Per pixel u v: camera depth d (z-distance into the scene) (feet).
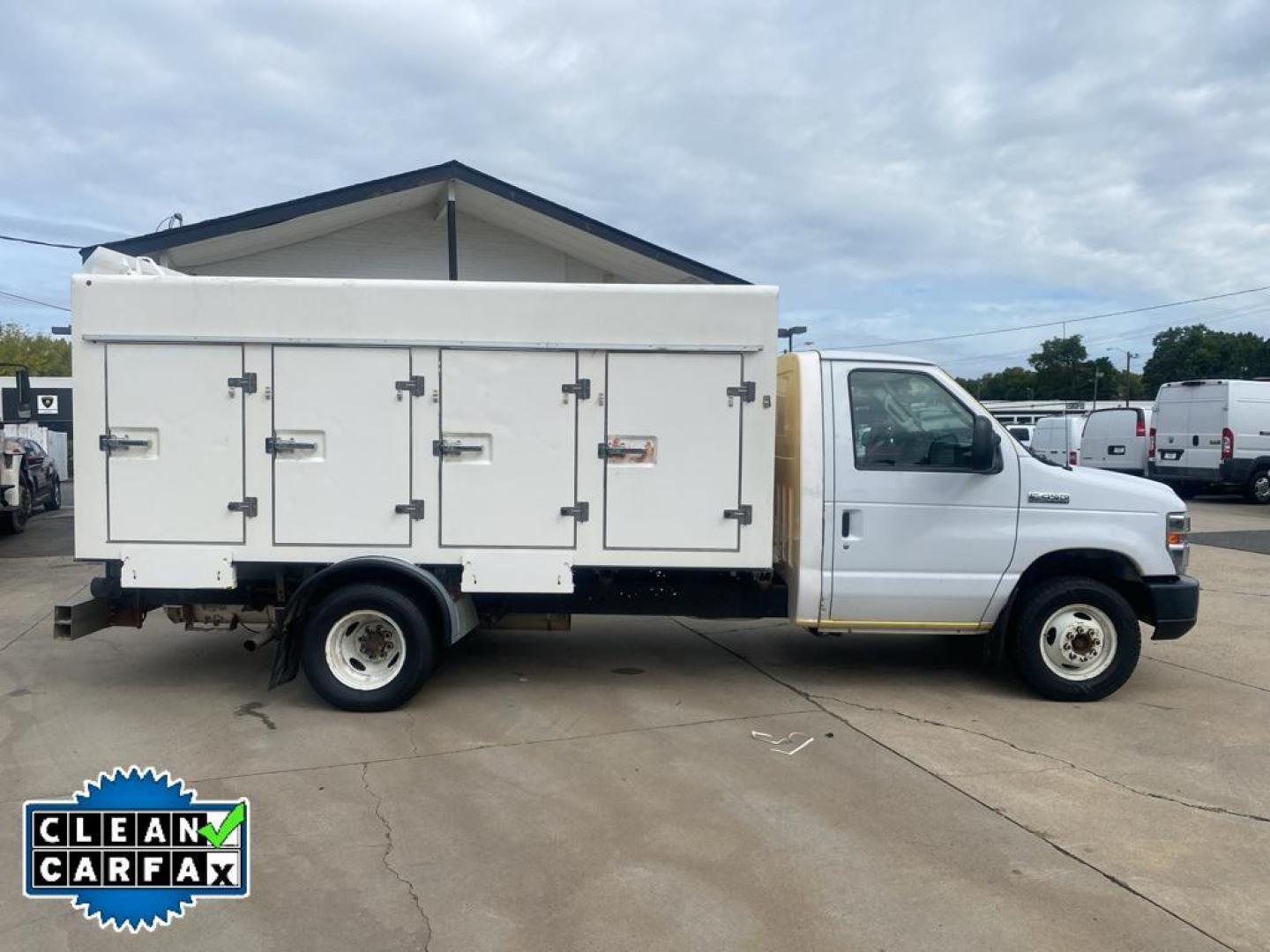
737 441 19.72
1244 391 62.18
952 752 17.58
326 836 13.87
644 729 18.75
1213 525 52.70
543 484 19.66
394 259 42.09
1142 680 22.76
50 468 61.41
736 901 12.09
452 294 19.33
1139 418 68.39
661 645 25.93
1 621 28.66
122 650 24.94
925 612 20.57
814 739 18.25
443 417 19.49
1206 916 11.82
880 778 16.24
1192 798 15.56
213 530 19.56
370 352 19.38
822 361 20.47
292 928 11.43
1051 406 139.33
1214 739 18.47
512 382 19.51
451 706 20.15
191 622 20.61
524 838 13.84
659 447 19.67
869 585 20.31
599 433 19.61
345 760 16.90
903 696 21.17
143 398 19.35
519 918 11.67
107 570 20.34
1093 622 20.63
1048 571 21.22
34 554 43.75
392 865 13.01
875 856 13.35
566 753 17.37
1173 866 13.16
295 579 20.43
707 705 20.36
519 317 19.42
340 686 19.48
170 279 19.20
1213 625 28.86
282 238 40.04
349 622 19.61
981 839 13.92
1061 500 20.43
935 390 20.54
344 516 19.58
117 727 18.60
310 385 19.36
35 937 11.25
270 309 19.24
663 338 19.53
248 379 19.33
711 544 19.86
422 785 15.76
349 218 39.75
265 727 18.65
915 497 20.26
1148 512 20.51
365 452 19.49
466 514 19.63
